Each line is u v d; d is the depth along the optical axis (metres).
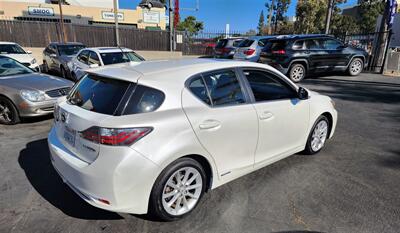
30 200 3.10
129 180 2.37
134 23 31.86
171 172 2.56
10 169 3.80
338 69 10.96
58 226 2.68
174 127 2.53
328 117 4.42
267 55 10.75
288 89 3.74
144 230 2.63
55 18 28.61
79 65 9.38
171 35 20.25
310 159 4.14
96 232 2.60
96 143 2.38
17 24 17.09
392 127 5.47
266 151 3.46
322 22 28.66
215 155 2.88
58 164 2.79
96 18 30.19
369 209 2.96
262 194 3.23
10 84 5.58
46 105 5.61
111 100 2.57
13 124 5.65
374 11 36.66
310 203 3.06
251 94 3.26
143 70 2.81
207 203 3.05
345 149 4.50
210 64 3.10
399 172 3.76
